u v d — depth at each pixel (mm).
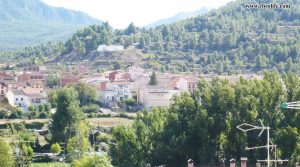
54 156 164500
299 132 114688
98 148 171125
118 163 126750
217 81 130750
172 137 121125
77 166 120625
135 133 128500
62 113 180375
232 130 117500
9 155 128750
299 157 109750
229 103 122375
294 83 125375
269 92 122375
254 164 112625
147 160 125125
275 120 118312
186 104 126312
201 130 119375
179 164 121562
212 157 116188
